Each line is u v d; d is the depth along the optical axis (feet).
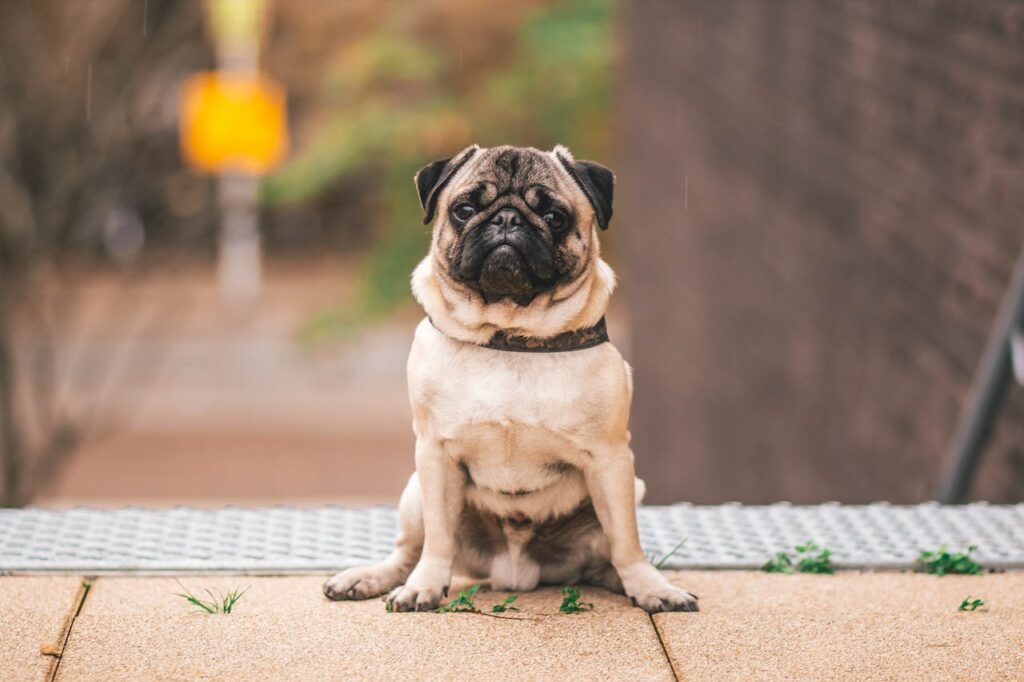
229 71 54.90
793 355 30.91
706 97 40.06
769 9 33.01
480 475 14.84
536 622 14.42
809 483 29.63
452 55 53.21
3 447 46.37
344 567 16.20
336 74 51.60
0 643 13.66
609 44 53.78
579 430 14.28
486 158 14.47
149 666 13.10
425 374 14.48
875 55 25.73
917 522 18.11
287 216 73.87
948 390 22.26
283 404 66.28
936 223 22.88
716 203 38.60
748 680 12.85
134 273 68.69
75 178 51.34
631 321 53.52
